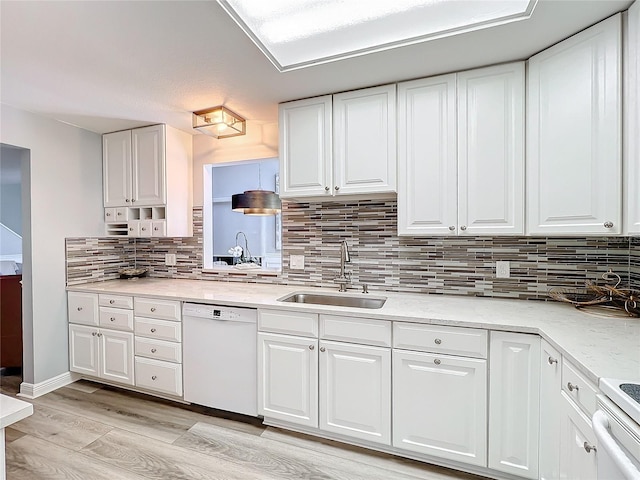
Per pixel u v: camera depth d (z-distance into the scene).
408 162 2.02
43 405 2.43
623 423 0.86
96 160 3.01
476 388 1.65
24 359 2.59
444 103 1.93
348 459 1.84
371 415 1.85
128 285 2.82
